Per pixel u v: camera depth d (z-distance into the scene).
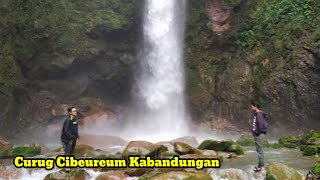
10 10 23.84
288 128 22.73
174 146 14.83
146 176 11.23
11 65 23.72
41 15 25.50
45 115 25.59
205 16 27.75
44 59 25.75
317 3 23.66
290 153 16.17
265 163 13.42
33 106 25.36
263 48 24.88
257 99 24.30
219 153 15.05
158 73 29.11
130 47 28.75
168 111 28.41
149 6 29.28
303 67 22.39
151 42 29.33
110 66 28.28
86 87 27.94
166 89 28.73
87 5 28.08
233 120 25.38
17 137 23.72
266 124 11.73
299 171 12.06
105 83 28.48
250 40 25.83
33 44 25.02
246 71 25.38
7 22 23.50
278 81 23.30
